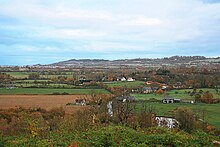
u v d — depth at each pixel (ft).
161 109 138.51
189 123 100.83
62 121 71.67
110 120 93.35
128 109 99.09
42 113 114.73
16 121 86.79
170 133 41.29
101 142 36.37
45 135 54.90
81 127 56.65
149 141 37.45
